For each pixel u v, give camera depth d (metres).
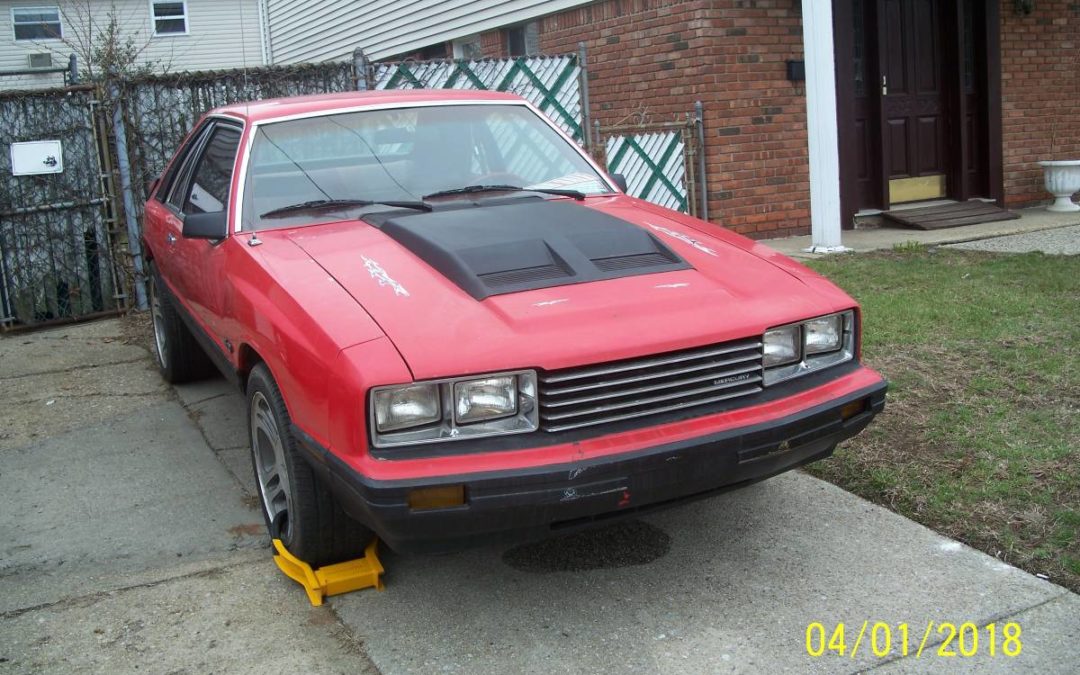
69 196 8.02
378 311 3.08
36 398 6.03
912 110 10.83
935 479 4.07
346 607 3.38
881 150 10.52
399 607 3.36
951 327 6.02
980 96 11.13
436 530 2.84
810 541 3.70
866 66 10.49
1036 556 3.45
